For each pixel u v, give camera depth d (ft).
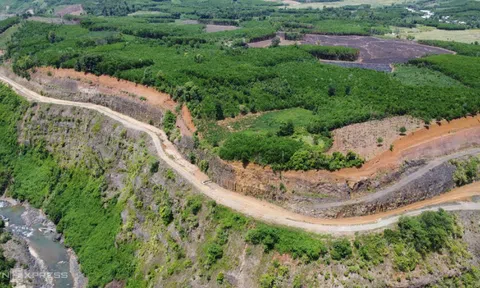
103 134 353.72
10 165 390.42
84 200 327.06
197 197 257.75
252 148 259.60
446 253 211.20
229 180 262.47
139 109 363.15
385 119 300.40
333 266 202.39
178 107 335.47
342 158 246.88
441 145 276.21
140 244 273.75
